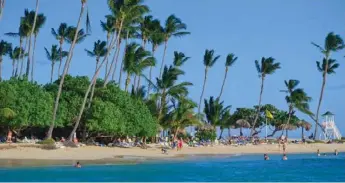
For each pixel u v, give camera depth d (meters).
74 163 33.69
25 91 47.62
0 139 49.03
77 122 48.62
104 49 73.88
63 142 45.94
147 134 58.34
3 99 45.28
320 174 31.98
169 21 72.56
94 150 45.53
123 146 53.56
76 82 57.00
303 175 31.17
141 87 66.75
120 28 52.41
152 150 52.56
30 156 36.19
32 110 47.66
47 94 50.19
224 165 38.78
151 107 63.62
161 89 63.53
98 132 55.28
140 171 30.75
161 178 27.30
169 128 65.12
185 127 68.06
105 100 55.84
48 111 49.25
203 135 73.56
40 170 28.73
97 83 59.03
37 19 64.88
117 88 57.84
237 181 26.84
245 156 54.03
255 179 28.08
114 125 52.47
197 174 30.31
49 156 37.28
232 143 75.31
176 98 63.66
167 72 63.16
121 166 33.59
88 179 25.44
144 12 52.84
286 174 31.72
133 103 58.06
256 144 76.44
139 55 61.69
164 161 40.44
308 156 58.53
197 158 46.47
